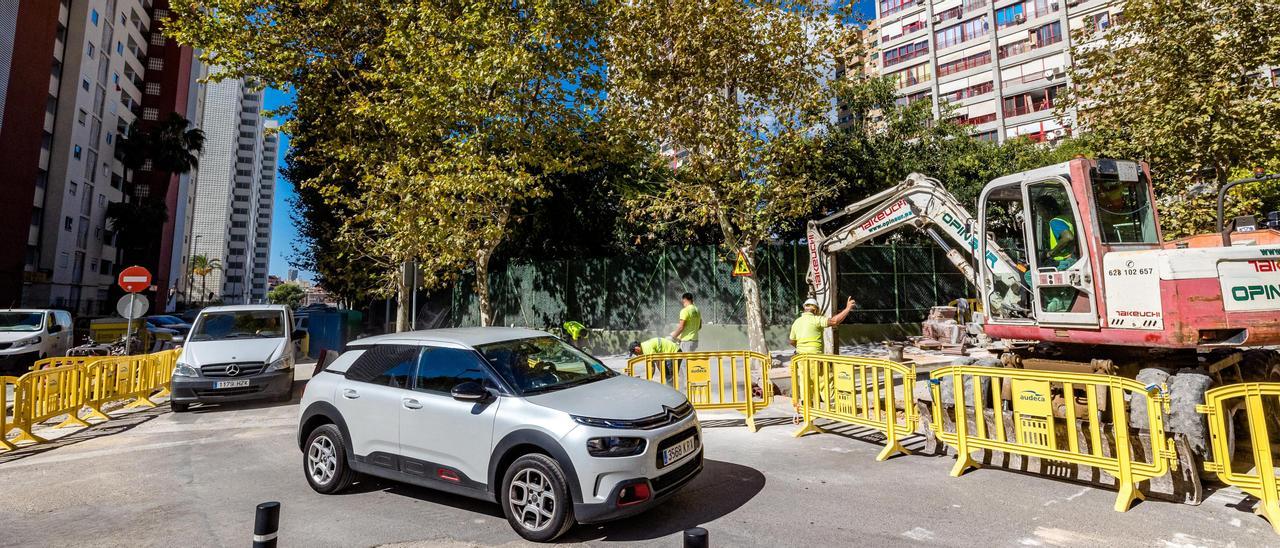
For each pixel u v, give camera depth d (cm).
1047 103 3803
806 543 370
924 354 1327
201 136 4275
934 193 864
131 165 4119
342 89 1606
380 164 1521
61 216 3500
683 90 1251
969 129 2077
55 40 3428
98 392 862
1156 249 562
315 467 493
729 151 1226
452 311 2209
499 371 436
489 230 1258
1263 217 1304
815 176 1750
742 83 1274
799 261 1596
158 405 988
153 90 4703
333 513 440
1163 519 400
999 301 657
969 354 1238
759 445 640
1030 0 3866
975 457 553
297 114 1597
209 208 12750
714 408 760
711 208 1268
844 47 1237
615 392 436
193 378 877
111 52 4066
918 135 1983
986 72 4072
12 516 445
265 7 1476
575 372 481
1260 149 1075
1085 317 541
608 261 1717
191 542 391
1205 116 1069
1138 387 424
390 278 1658
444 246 1238
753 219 1230
